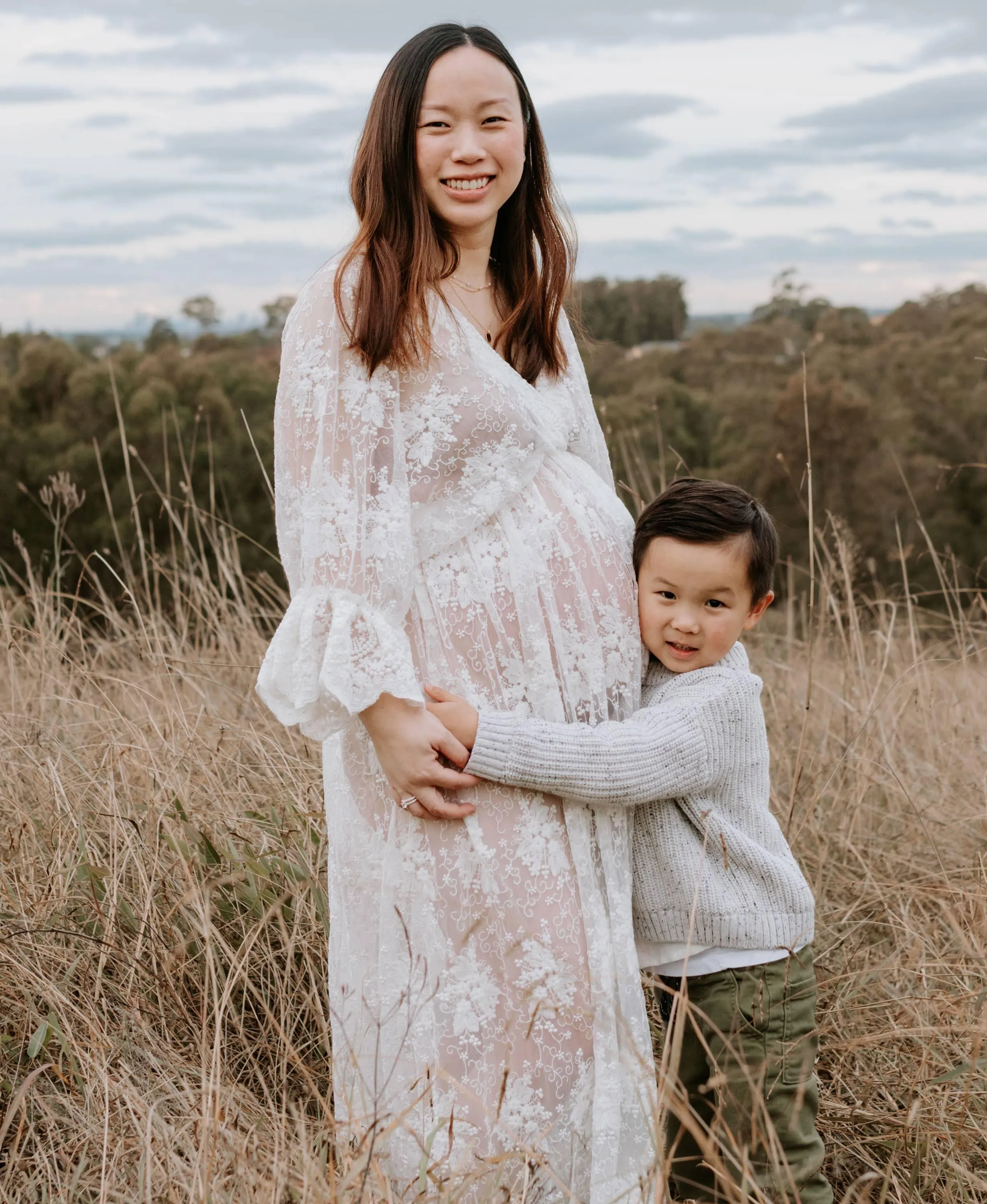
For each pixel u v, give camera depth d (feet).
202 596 12.60
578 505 6.48
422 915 6.10
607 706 6.38
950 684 13.23
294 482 6.09
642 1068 6.07
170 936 7.66
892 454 64.85
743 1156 5.57
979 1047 6.81
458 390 6.13
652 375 79.10
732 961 6.38
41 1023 6.68
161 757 9.23
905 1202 6.82
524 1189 5.63
